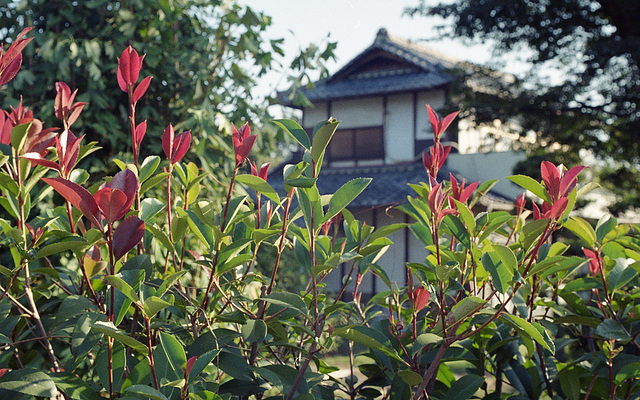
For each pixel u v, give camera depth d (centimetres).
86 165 334
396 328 157
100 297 159
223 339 145
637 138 1163
